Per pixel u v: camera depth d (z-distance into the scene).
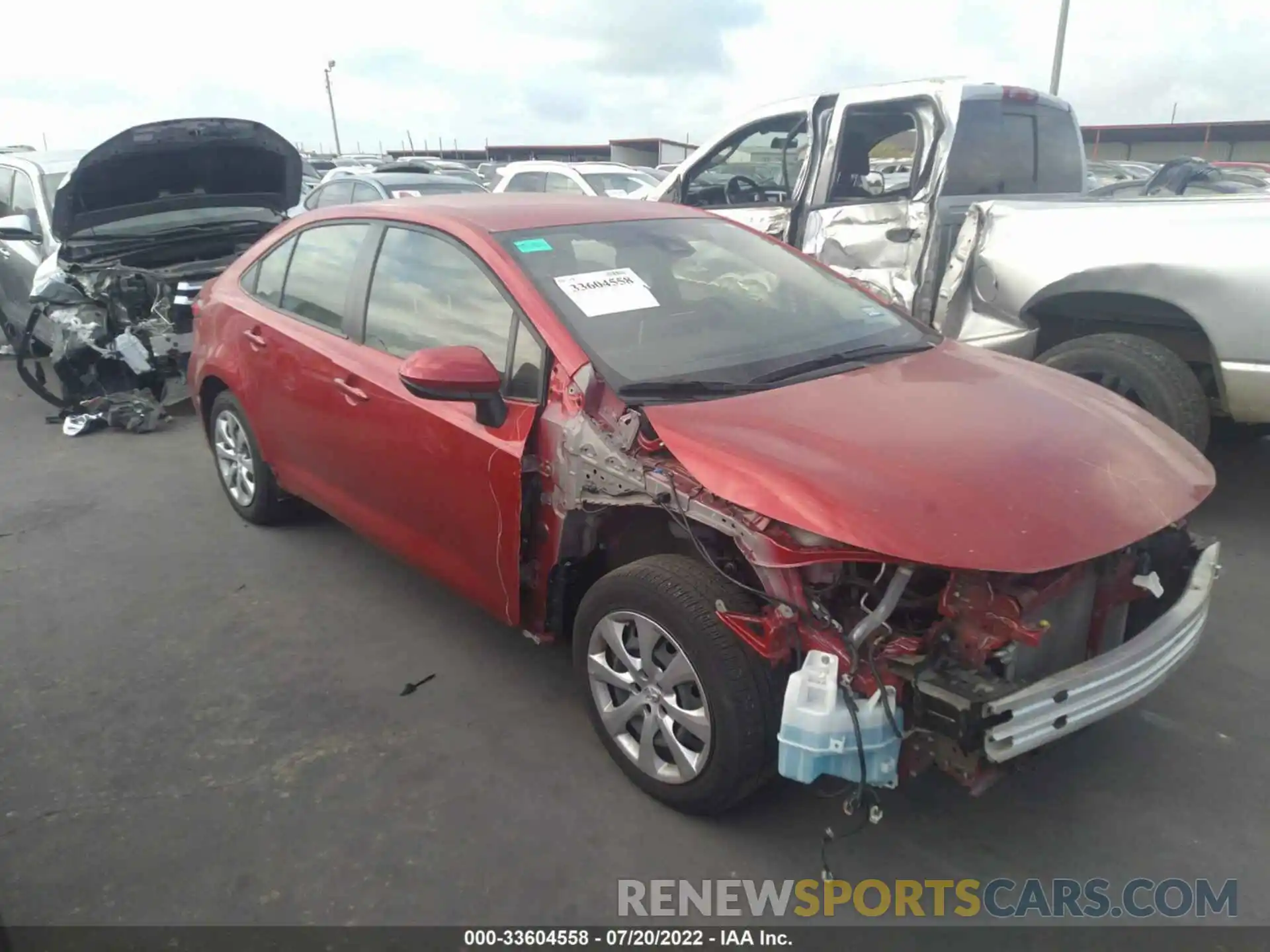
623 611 2.87
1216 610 4.11
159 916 2.54
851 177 6.39
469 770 3.11
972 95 5.87
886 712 2.36
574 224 3.73
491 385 3.02
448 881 2.65
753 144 6.93
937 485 2.50
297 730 3.34
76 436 6.93
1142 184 7.53
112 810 2.95
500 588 3.29
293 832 2.84
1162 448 2.99
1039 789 3.01
